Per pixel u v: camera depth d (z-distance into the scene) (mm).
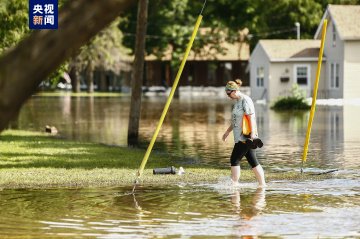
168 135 54031
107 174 29703
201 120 72938
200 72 178625
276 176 29406
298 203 23281
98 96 152750
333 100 109750
